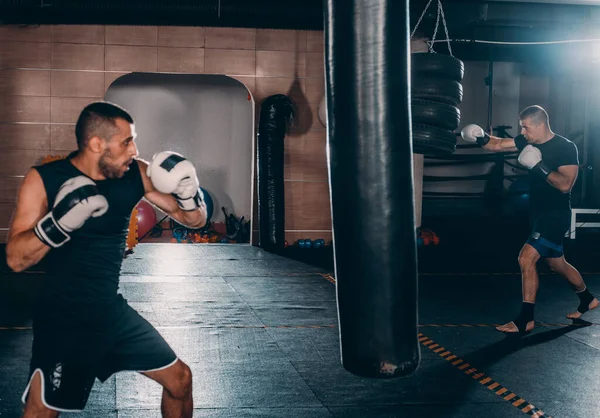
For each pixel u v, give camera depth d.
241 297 6.90
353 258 2.58
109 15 9.99
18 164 10.75
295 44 11.20
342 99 2.57
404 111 2.58
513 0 9.27
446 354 4.88
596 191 13.81
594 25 11.81
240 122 12.90
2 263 8.69
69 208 2.21
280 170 10.57
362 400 3.90
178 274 8.24
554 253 5.44
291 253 10.38
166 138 12.78
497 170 14.02
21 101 10.73
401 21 2.56
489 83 12.91
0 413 3.57
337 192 2.62
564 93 14.04
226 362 4.62
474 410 3.76
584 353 4.91
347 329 2.62
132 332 2.57
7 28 10.63
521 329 5.46
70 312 2.43
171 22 10.95
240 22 10.99
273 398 3.92
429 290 7.45
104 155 2.42
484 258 10.01
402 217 2.57
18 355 4.68
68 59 10.77
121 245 2.56
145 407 3.73
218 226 12.16
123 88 12.66
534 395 4.02
